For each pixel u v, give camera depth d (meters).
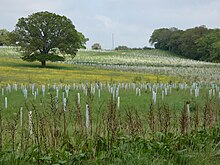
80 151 5.93
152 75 52.03
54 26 63.44
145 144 6.62
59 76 44.81
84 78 43.31
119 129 6.94
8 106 17.16
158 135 7.04
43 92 22.28
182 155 6.53
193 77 48.06
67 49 64.88
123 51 125.50
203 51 109.75
